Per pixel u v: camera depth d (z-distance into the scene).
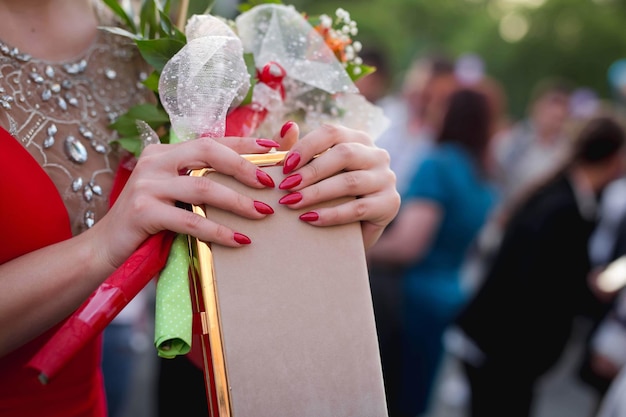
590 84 18.75
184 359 2.37
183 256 1.02
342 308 1.03
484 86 3.32
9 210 1.04
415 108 4.45
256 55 1.21
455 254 3.17
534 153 7.45
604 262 3.51
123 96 1.28
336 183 1.03
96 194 1.18
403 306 3.11
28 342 1.08
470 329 3.03
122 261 0.99
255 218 0.99
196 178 0.97
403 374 3.11
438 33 19.73
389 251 3.04
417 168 3.17
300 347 1.00
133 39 1.16
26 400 1.12
